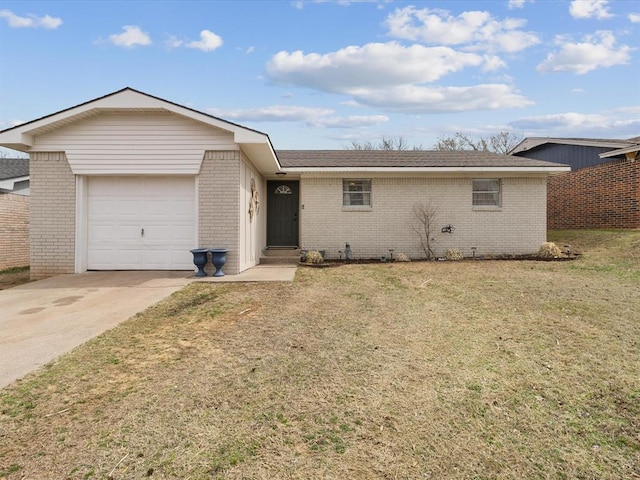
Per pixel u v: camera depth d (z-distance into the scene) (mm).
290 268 9859
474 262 10781
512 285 7273
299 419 2611
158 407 2730
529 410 2789
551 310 5477
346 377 3289
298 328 4668
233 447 2281
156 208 8758
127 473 2025
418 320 5055
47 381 3135
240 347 3992
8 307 5598
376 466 2143
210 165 8508
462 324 4871
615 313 5289
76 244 8523
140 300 6039
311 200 12031
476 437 2447
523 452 2307
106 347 3955
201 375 3287
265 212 12773
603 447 2373
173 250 8797
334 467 2125
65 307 5605
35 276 8477
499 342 4203
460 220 12086
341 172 11602
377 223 12062
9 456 2150
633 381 3250
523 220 12117
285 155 13555
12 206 10602
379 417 2658
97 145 8414
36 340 4156
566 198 15531
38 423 2496
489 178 12188
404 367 3518
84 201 8609
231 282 7598
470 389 3098
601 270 8797
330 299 6266
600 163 14523
